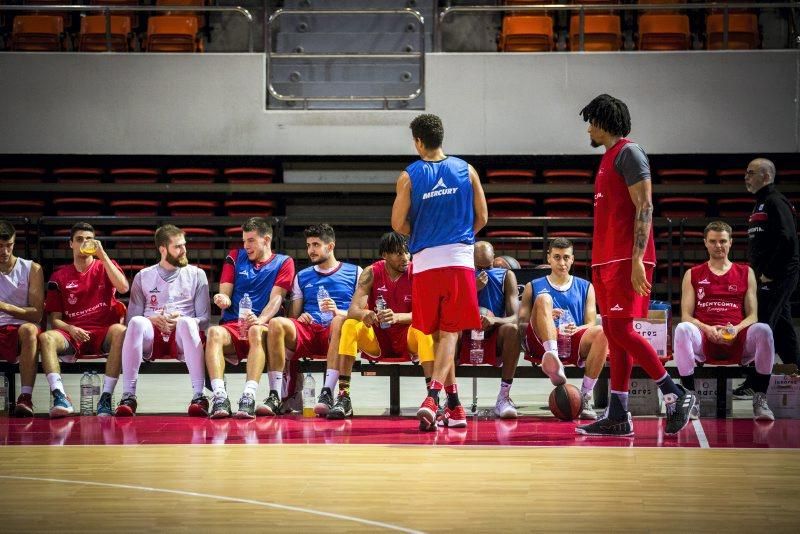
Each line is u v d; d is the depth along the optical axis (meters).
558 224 19.23
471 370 10.30
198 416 10.20
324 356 10.76
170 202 19.58
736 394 10.97
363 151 19.36
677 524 5.57
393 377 10.42
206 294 10.94
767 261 10.56
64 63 19.25
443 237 8.86
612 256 8.55
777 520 5.67
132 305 10.92
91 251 10.55
